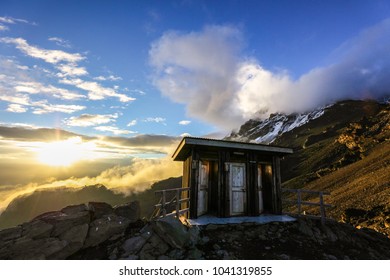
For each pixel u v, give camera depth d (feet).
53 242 25.41
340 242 32.96
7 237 25.07
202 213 40.09
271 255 27.45
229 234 31.91
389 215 84.53
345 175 200.34
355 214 108.58
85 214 30.30
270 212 42.80
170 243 26.99
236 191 40.01
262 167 46.14
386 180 135.74
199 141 37.27
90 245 27.17
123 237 29.12
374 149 237.66
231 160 40.78
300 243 31.24
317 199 166.50
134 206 36.06
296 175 278.87
